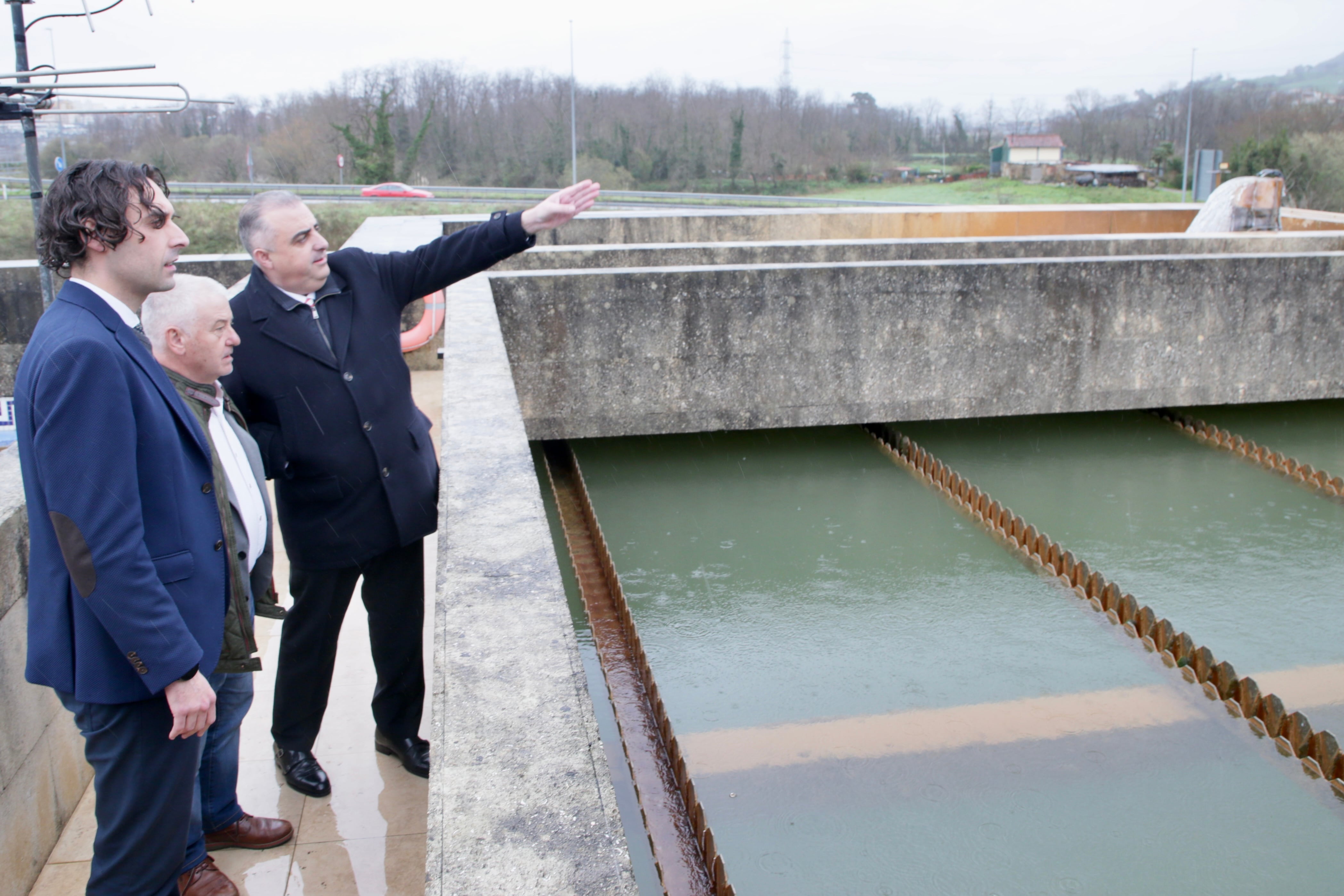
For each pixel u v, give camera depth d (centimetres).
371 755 347
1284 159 5550
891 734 464
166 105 774
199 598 224
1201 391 781
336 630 315
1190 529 689
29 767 282
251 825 296
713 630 562
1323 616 577
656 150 6831
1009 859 383
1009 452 837
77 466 194
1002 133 7962
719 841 391
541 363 708
